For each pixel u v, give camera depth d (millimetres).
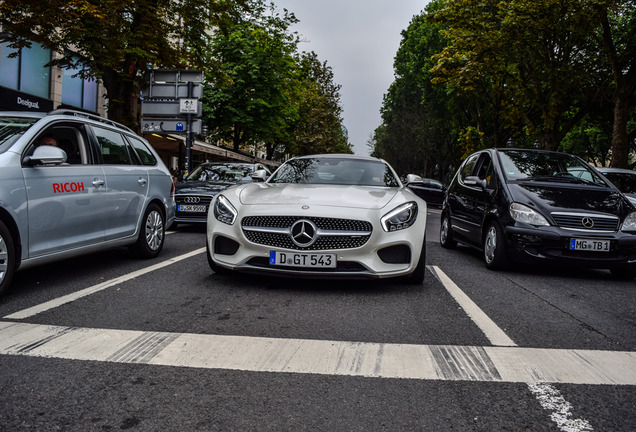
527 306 4559
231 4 15836
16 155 4285
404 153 46250
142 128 16375
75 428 2096
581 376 2838
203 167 11773
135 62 14523
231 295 4520
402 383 2660
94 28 12578
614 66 16969
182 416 2229
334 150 46781
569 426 2244
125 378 2617
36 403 2311
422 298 4637
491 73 21344
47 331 3338
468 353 3156
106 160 5598
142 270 5621
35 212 4344
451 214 8680
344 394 2504
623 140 16938
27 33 12883
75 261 6199
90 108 22766
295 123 39500
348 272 4574
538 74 21344
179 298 4363
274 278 5316
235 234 4758
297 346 3180
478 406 2416
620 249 6012
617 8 15727
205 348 3094
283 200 4871
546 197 6398
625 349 3377
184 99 15898
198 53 16453
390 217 4730
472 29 17984
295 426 2170
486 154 7984
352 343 3273
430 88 32250
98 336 3262
